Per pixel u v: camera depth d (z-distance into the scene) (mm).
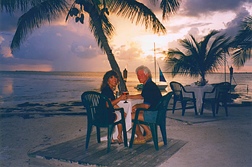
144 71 5469
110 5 10828
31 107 12797
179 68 14898
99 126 5105
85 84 38094
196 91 9047
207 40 14523
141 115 5203
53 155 4895
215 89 9016
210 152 5133
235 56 12844
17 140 6270
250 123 7738
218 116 8836
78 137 6129
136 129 5508
